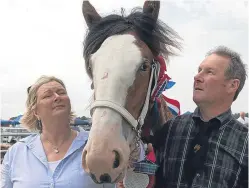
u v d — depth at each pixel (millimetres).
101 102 1652
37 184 1947
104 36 1921
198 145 1923
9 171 2098
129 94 1729
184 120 2088
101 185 2008
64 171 1979
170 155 2021
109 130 1588
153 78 1971
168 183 1993
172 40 2150
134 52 1767
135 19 2012
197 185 1849
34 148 2078
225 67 1880
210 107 1932
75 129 2355
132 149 1836
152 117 2166
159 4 2039
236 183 1808
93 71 1763
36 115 2217
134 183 1952
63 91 2145
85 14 2146
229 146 1852
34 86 2188
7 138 5062
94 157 1499
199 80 1926
